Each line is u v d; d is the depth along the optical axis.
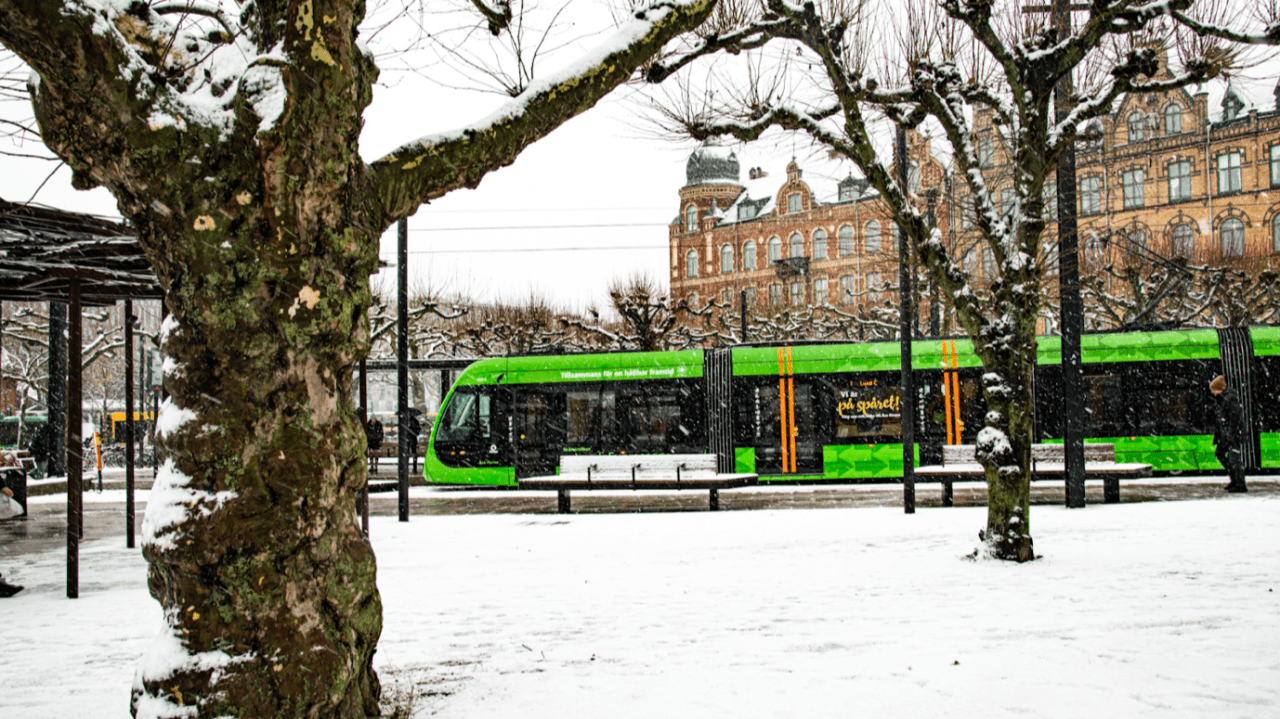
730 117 9.14
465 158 4.17
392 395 56.44
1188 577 6.94
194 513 3.28
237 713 3.24
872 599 6.59
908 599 6.53
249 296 3.34
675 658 5.13
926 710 4.05
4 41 3.09
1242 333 17.59
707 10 5.19
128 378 11.20
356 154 3.75
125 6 3.53
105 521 14.34
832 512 12.88
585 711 4.18
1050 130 8.06
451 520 13.63
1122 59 8.45
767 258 65.50
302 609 3.44
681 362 19.50
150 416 33.06
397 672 5.01
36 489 19.28
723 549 9.55
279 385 3.39
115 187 3.47
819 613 6.19
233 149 3.31
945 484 13.92
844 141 8.21
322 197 3.47
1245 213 44.97
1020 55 8.01
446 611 6.77
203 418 3.33
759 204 68.75
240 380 3.34
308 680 3.37
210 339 3.35
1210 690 4.20
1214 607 5.90
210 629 3.32
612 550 9.83
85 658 5.66
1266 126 44.66
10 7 2.92
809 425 18.84
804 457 18.78
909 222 8.22
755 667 4.87
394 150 4.00
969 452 14.34
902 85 9.16
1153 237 32.81
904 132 11.34
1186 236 39.31
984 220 8.26
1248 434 17.38
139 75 3.23
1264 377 17.42
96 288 10.07
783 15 7.70
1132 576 7.05
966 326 8.26
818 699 4.27
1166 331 17.88
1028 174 8.08
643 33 4.84
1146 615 5.74
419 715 4.15
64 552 10.73
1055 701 4.12
